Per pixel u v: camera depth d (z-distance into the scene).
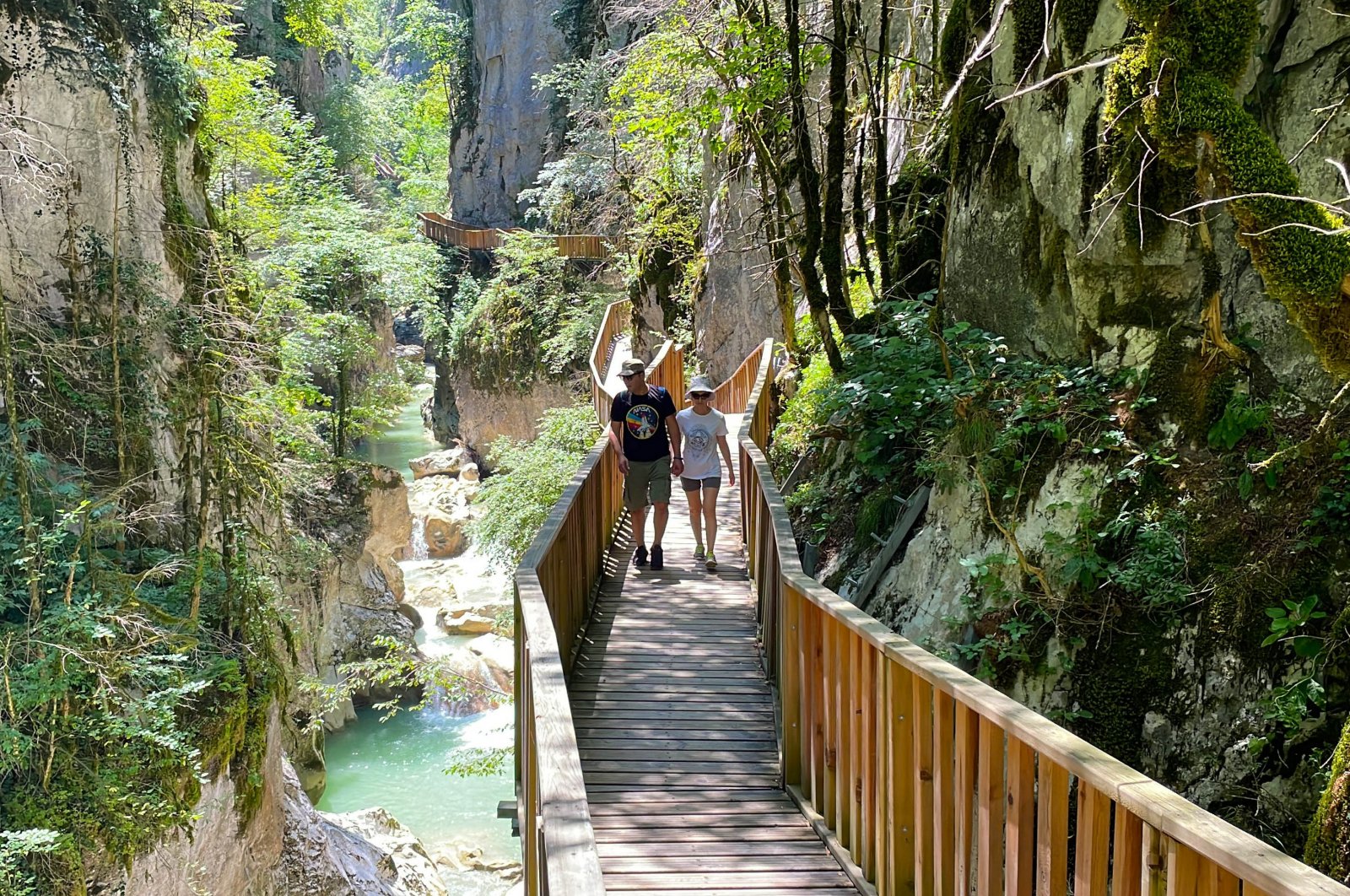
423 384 49.03
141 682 10.02
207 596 12.28
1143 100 4.89
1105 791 2.77
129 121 12.04
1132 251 6.04
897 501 7.74
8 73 11.05
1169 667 5.11
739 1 10.32
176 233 13.28
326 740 17.75
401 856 13.77
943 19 10.47
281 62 41.22
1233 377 5.59
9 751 8.74
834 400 9.06
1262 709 4.71
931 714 3.99
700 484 9.50
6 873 8.30
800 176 10.21
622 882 4.54
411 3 54.44
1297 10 5.45
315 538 18.94
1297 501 5.08
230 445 12.86
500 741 17.48
